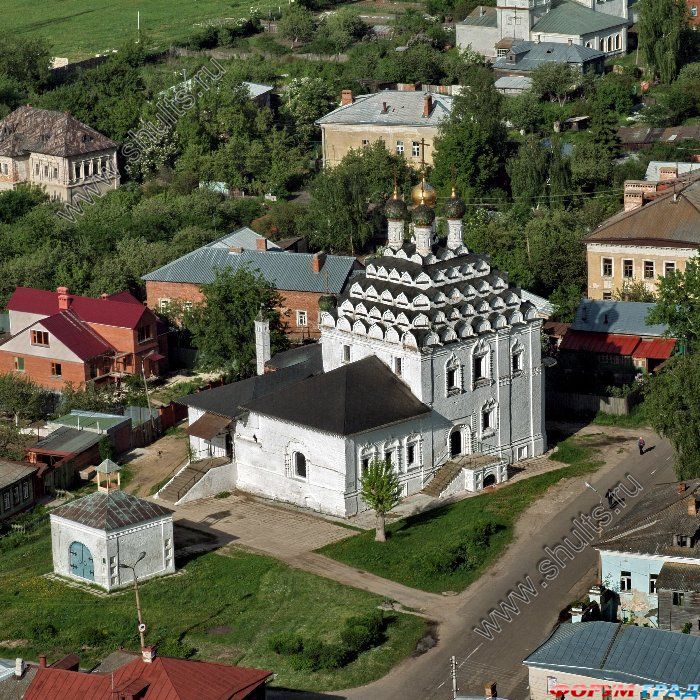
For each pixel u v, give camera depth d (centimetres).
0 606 10819
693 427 11325
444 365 12119
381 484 11194
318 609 10425
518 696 9212
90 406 14288
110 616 10550
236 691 8669
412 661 9700
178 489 12462
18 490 12600
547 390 13988
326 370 12719
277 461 12256
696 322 12875
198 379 15475
